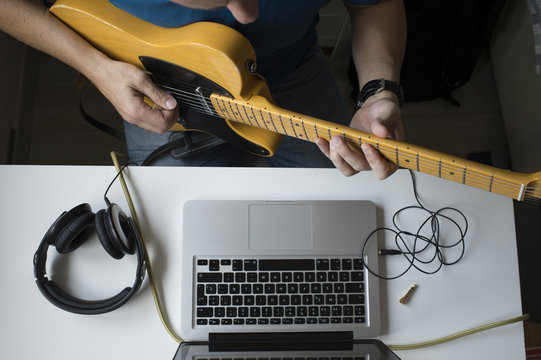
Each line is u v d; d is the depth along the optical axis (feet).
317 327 2.94
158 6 2.71
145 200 3.16
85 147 5.65
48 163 5.57
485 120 5.97
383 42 3.33
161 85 3.14
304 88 4.02
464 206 3.18
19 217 3.10
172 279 3.04
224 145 4.11
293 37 3.28
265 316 2.94
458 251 3.12
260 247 3.02
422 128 5.96
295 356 2.76
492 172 2.43
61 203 3.14
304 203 3.10
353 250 3.03
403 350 2.99
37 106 5.75
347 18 5.31
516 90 5.44
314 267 3.00
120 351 2.93
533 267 5.22
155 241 3.09
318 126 2.66
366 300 2.98
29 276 3.02
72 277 3.02
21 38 3.17
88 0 2.88
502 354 2.97
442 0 4.94
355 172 2.96
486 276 3.08
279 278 2.98
